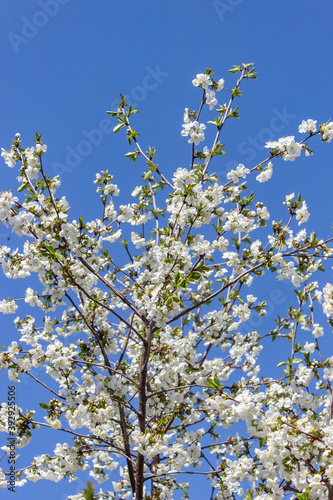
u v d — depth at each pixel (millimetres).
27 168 4543
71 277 4578
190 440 5219
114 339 5363
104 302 5395
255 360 5531
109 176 4980
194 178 4539
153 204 5527
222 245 4578
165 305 4367
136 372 6020
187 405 5410
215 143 5305
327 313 5074
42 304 4859
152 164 5133
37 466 4836
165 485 5512
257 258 4754
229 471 4836
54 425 4590
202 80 5242
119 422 5047
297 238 4703
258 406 4105
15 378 4629
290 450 4152
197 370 5348
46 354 4551
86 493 1236
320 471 4105
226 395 4102
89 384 5031
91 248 4742
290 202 4754
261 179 4863
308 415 4402
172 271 4555
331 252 4734
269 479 4605
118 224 5230
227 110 5441
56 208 4477
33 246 4605
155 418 5723
